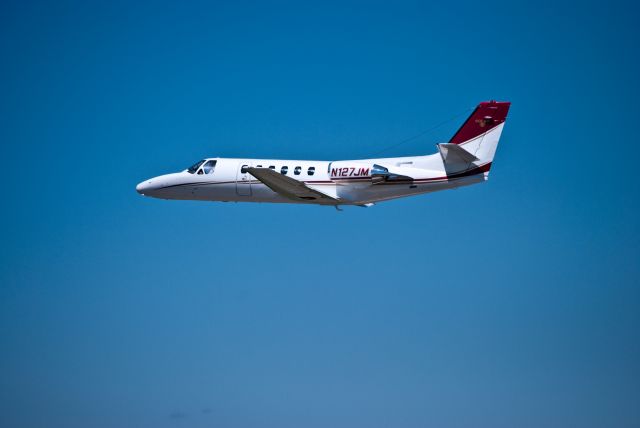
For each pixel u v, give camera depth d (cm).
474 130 18650
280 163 19188
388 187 18650
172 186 19638
